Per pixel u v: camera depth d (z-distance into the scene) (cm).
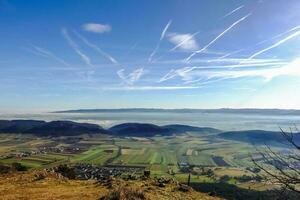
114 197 1905
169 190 2380
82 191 2239
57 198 1997
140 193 1970
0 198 1978
